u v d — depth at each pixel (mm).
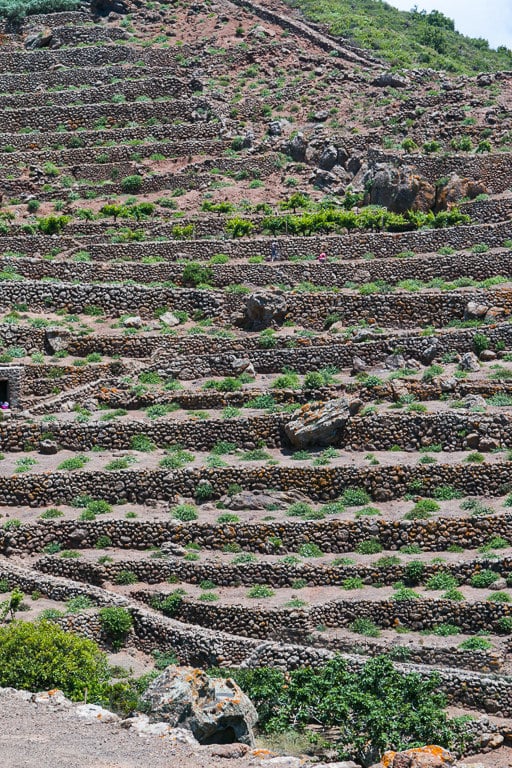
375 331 155250
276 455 131250
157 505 126000
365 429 130625
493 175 198250
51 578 115688
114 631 108688
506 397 134375
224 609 108875
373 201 193625
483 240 175375
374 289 165625
